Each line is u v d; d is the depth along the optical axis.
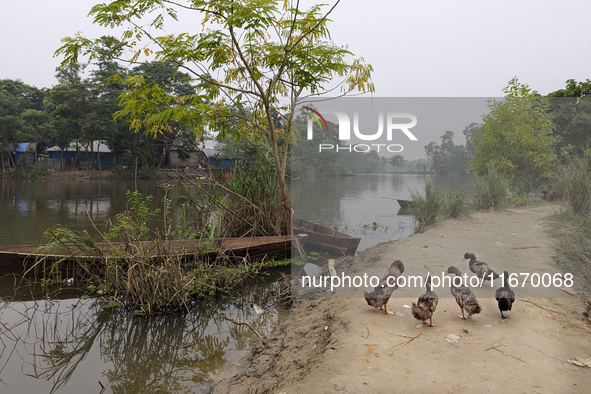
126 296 5.71
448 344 3.28
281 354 3.91
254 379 3.52
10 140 36.09
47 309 5.54
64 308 5.59
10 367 4.11
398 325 3.70
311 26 7.17
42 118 37.50
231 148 16.75
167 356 4.30
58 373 4.00
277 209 8.75
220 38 6.76
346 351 3.21
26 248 7.10
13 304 5.70
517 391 2.60
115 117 7.66
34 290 6.20
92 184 31.64
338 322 3.87
